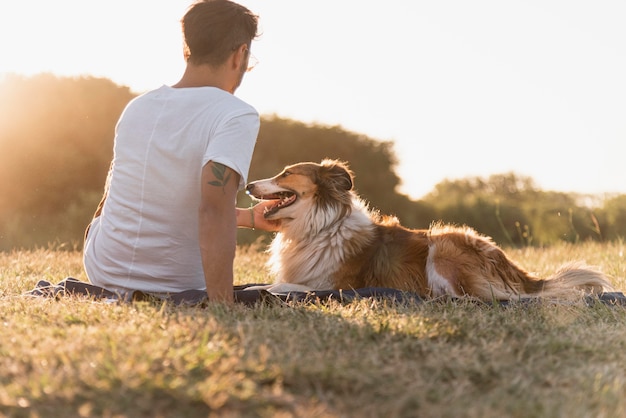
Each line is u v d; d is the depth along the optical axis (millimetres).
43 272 6066
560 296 4766
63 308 3570
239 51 3893
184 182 3734
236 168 3549
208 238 3539
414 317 3434
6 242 12852
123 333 2926
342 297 4109
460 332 3164
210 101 3707
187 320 3129
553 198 19734
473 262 4855
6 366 2529
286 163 19328
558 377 2668
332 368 2527
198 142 3682
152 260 3859
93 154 14867
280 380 2436
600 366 2811
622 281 5715
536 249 11352
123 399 2225
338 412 2252
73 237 13750
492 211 19406
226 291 3596
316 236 5117
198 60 3869
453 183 21938
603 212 17641
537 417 2281
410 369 2646
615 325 3660
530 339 3098
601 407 2377
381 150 20531
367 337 3053
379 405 2328
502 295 4719
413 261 4973
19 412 2172
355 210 5219
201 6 3852
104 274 3971
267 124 19844
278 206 5203
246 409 2232
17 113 14523
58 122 14750
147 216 3811
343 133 20125
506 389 2529
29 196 14008
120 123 3877
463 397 2441
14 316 3436
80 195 14414
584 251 9719
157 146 3736
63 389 2281
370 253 5047
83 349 2670
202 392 2246
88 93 15359
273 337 2959
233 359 2541
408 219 19859
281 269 5234
